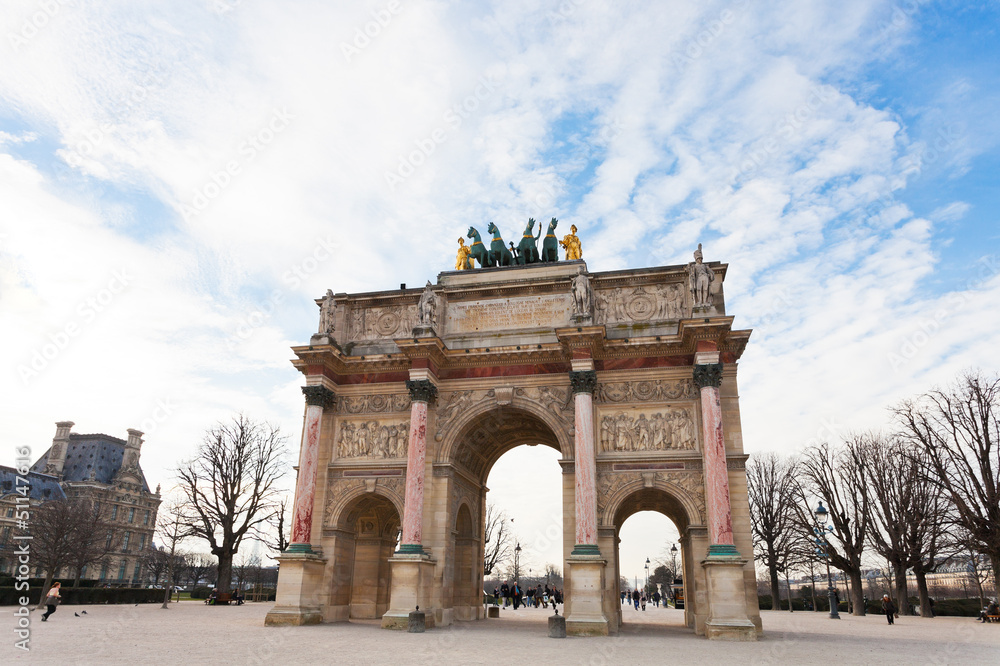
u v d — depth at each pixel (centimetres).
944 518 6103
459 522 4794
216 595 6888
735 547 3606
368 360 4572
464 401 4400
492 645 2917
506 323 4566
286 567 4028
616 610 4009
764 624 5000
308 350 4456
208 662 2147
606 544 3897
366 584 4688
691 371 4156
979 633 3981
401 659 2336
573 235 4925
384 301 4838
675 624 4812
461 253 5088
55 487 11925
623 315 4434
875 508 6938
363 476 4381
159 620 4141
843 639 3472
